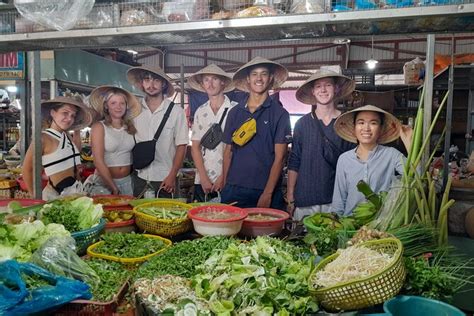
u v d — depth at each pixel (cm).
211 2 175
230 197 344
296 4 164
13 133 691
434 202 230
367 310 143
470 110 660
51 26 176
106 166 349
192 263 182
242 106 351
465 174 486
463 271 221
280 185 348
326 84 314
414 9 147
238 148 344
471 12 141
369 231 188
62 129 365
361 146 294
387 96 786
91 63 469
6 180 445
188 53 1298
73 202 234
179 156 380
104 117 355
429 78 243
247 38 193
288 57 1238
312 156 323
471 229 351
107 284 168
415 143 235
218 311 137
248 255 166
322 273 156
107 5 187
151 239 220
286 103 1230
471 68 488
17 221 213
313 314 141
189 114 856
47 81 415
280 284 146
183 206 269
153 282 159
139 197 332
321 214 249
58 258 167
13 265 147
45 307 137
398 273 145
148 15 184
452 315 140
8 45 222
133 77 369
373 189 288
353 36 186
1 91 633
